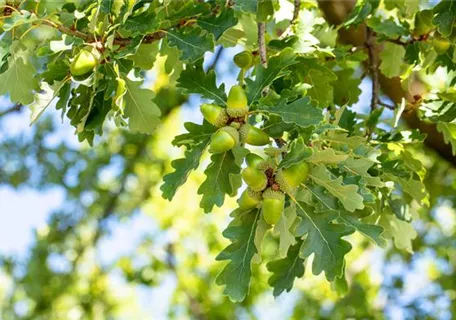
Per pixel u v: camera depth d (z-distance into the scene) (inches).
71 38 56.2
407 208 63.5
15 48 59.2
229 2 59.1
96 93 57.7
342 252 53.9
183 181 55.4
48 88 57.6
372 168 60.5
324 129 55.3
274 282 60.8
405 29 65.7
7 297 150.1
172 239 144.9
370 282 142.0
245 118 54.6
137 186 146.5
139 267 150.6
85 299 152.2
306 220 54.4
